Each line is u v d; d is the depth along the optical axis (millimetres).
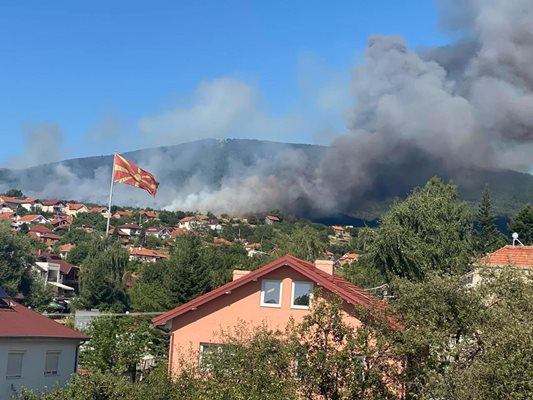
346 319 25438
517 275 19578
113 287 84750
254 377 17078
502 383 15141
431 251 48406
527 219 84625
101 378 22422
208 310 29703
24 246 90500
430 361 16500
